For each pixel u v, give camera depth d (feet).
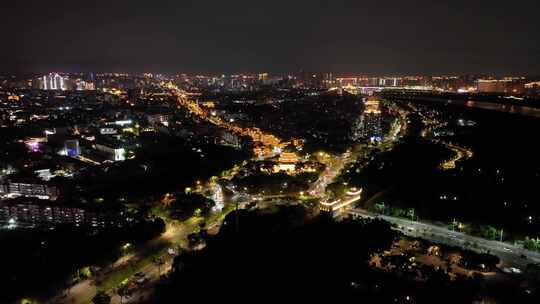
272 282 655.76
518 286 620.08
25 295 634.43
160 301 618.03
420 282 635.66
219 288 645.92
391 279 647.15
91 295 637.71
